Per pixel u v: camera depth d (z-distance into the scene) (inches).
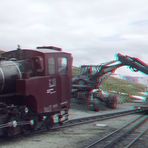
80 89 984.9
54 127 583.5
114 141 461.4
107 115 854.5
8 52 542.6
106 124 679.7
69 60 576.4
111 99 1021.8
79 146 439.2
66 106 567.8
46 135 518.0
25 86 451.2
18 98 491.5
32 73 495.8
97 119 748.6
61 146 438.0
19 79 459.5
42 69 501.0
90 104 935.0
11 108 448.1
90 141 477.1
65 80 561.3
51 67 521.3
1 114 434.0
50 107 513.3
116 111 954.7
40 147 429.1
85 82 976.9
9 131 440.5
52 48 582.9
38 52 509.4
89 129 600.7
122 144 456.8
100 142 464.4
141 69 1010.7
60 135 523.2
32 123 478.9
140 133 560.1
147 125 679.7
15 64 472.4
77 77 1010.1
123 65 1013.8
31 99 480.4
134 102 1269.7
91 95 967.6
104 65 984.9
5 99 466.3
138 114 925.2
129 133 560.1
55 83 528.4
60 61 547.2
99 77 981.8
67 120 636.7
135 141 476.1
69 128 604.4
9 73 450.3
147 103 990.4
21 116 461.4
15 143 448.8
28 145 438.3
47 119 527.8
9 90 455.8
